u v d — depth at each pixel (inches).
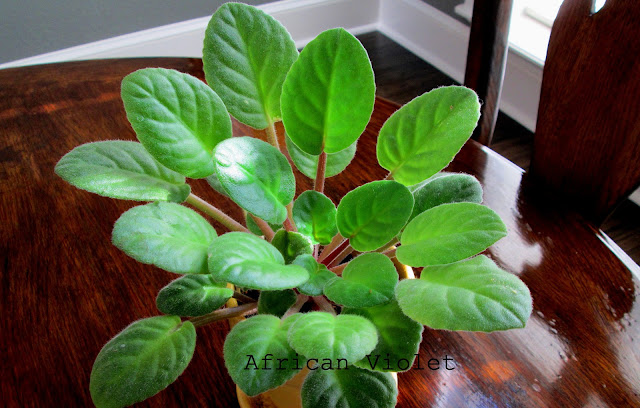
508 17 21.0
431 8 63.4
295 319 11.4
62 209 22.8
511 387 16.8
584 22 17.8
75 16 61.2
